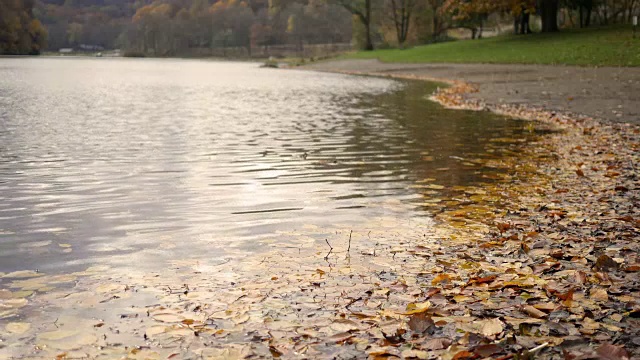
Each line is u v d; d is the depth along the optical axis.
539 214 6.55
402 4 89.69
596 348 3.47
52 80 36.72
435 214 6.53
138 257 5.07
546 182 8.15
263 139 12.02
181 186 7.79
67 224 6.06
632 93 20.28
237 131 13.29
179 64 87.00
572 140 11.90
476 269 4.84
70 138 12.09
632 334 3.67
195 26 160.00
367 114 17.00
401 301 4.16
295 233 5.78
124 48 175.50
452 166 9.26
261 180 8.18
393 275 4.67
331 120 15.50
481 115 16.58
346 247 5.36
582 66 32.09
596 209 6.71
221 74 49.91
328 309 4.02
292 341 3.57
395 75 42.62
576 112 16.36
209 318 3.87
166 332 3.66
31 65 66.38
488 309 4.04
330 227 6.00
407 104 20.28
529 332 3.69
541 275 4.70
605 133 12.73
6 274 4.67
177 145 11.20
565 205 6.91
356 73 49.12
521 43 48.19
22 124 14.49
